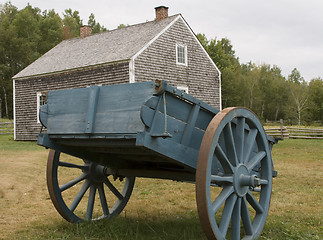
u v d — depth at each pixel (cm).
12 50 5403
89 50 2033
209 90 2088
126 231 430
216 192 712
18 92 2180
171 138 332
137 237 406
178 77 1894
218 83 2150
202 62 2052
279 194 684
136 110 323
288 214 533
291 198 648
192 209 574
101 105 349
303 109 6538
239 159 373
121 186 782
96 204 623
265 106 7700
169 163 465
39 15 7650
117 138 336
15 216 545
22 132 2161
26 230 462
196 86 2003
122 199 521
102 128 343
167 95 325
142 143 300
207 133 328
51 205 624
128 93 331
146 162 484
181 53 1941
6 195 705
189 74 1962
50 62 2156
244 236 388
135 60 1650
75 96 372
